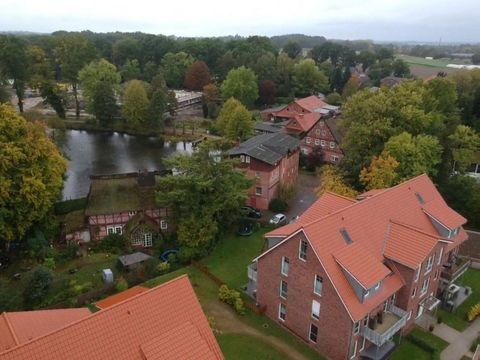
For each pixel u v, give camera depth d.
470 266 53.41
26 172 51.06
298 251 37.94
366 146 65.31
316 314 37.81
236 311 43.12
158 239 55.81
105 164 93.62
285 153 70.62
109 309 25.89
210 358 27.27
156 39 179.25
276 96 149.88
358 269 36.09
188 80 151.88
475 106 87.19
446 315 45.06
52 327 28.27
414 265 38.12
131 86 113.19
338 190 58.88
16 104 127.94
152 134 114.75
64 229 56.12
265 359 37.06
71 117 122.62
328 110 120.31
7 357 22.44
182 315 28.19
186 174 53.81
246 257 53.72
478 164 76.94
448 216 45.91
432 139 60.97
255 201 68.12
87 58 124.69
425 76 176.25
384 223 41.53
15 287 44.53
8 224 50.38
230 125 97.75
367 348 38.53
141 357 25.67
